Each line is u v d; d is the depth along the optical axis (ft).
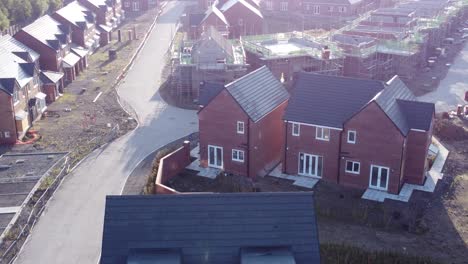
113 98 224.53
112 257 88.28
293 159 155.63
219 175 156.04
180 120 199.62
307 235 89.92
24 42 228.84
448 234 124.06
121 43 324.39
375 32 271.28
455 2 360.28
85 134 185.98
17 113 180.24
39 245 120.67
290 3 401.29
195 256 88.48
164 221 90.79
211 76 220.43
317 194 144.56
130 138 182.50
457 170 157.28
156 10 433.07
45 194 143.13
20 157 166.91
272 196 92.58
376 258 112.27
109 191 145.48
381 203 139.03
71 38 273.54
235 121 152.46
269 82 167.73
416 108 145.89
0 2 309.83
